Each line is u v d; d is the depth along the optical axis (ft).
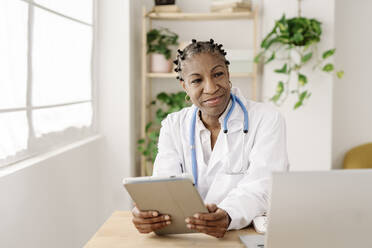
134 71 11.10
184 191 3.72
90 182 9.06
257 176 4.84
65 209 7.47
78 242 8.21
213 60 4.57
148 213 4.03
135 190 3.82
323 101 10.55
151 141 11.40
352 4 11.38
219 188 5.14
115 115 10.28
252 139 5.17
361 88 11.54
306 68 10.55
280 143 5.07
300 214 3.05
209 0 11.44
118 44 10.16
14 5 5.92
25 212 5.86
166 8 10.68
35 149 6.73
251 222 4.67
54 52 7.52
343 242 3.07
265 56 10.70
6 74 5.70
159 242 4.10
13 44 5.91
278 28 10.47
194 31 11.51
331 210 3.02
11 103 5.88
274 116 5.17
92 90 10.01
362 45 11.45
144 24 10.69
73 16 8.57
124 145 10.31
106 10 10.13
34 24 6.64
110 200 10.35
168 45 11.39
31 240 6.06
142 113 10.98
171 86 11.71
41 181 6.40
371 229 3.01
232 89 5.44
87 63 9.55
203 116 5.22
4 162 5.72
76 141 8.74
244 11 10.55
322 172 2.99
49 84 7.29
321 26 10.45
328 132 10.59
